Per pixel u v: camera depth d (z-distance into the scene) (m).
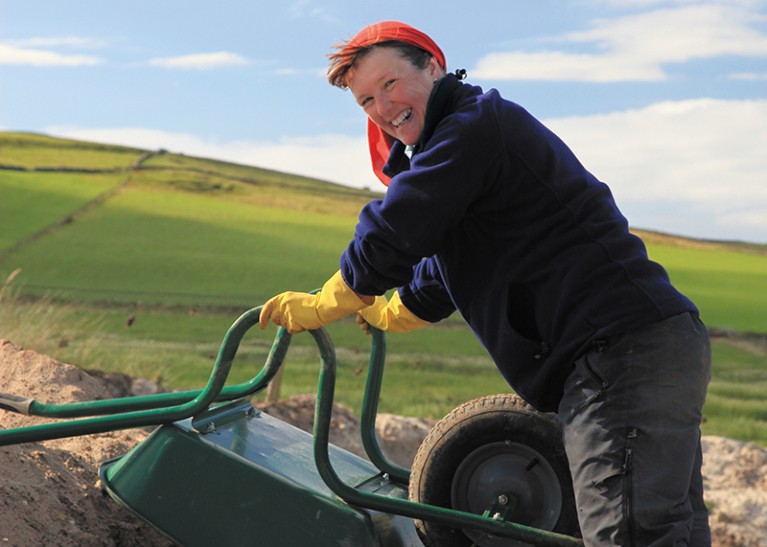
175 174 92.75
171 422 3.52
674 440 2.95
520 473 3.61
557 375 3.13
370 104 3.23
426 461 3.68
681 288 57.88
